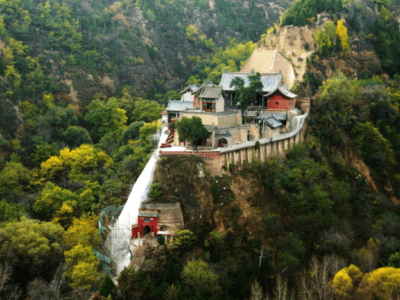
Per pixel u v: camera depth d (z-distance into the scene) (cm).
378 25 18738
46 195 11281
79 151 13800
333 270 8919
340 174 12412
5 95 17188
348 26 18312
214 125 10712
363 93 14488
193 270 7931
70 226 10144
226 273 8450
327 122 13312
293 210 10238
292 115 12531
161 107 19675
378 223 11119
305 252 9462
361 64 17075
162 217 8969
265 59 16250
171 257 8262
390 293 7962
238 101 13025
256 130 11156
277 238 9538
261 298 8256
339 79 14488
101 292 7219
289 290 8638
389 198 12925
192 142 10488
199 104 12875
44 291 8000
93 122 18700
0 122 15638
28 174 13375
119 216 9688
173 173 9694
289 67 15625
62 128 17525
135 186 10081
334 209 10862
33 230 9088
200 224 9219
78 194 11919
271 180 10450
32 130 16912
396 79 17075
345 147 13225
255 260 8825
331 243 9662
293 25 17250
